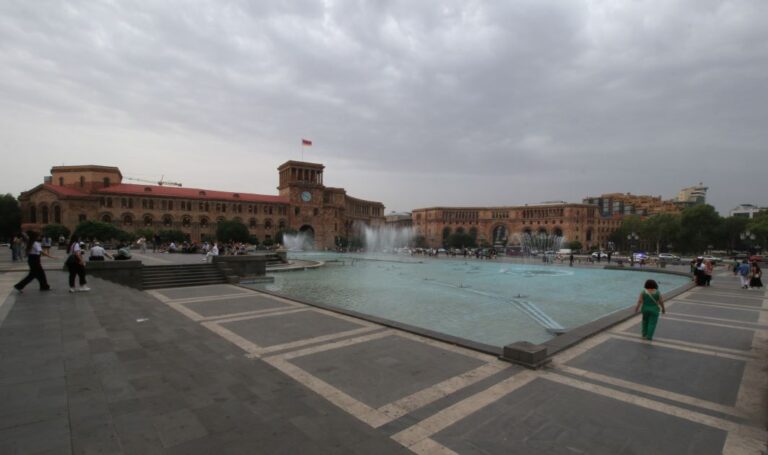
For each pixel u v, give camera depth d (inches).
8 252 1694.1
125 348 325.7
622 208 7623.0
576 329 447.8
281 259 1654.8
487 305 738.2
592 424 221.8
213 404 226.8
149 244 3048.7
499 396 259.9
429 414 230.5
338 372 299.7
